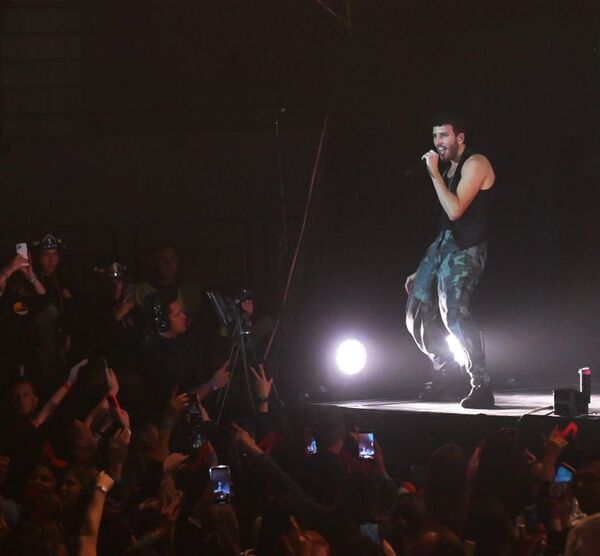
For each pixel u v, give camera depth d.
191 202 18.69
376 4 18.06
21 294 15.32
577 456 11.66
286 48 18.83
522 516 9.14
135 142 18.59
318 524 8.55
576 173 17.31
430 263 15.09
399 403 15.34
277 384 16.86
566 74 17.27
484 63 17.72
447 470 8.65
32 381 14.52
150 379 15.02
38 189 18.39
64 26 19.39
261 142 18.77
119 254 18.50
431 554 7.20
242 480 10.51
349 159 18.28
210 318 16.20
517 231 17.70
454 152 14.69
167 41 19.16
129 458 11.01
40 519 9.13
